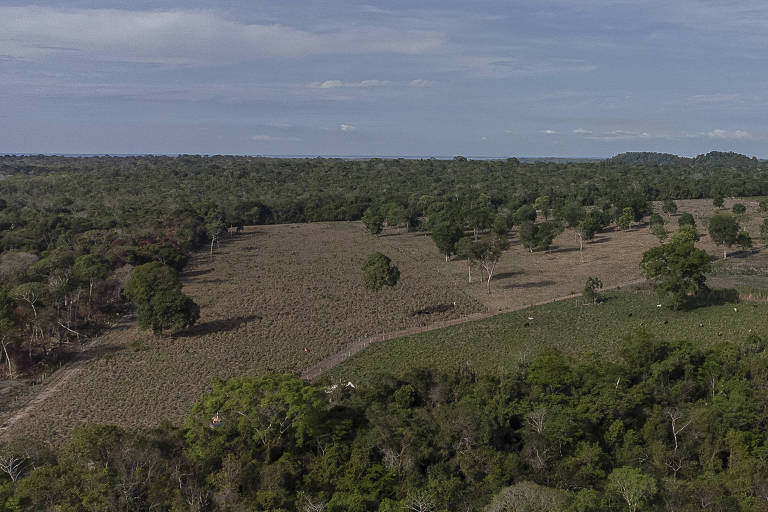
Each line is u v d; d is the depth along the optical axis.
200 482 39.94
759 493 36.97
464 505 37.56
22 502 35.34
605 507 35.78
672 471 42.47
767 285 93.44
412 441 44.12
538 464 41.84
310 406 44.91
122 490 36.91
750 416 44.88
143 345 81.44
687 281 83.69
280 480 39.50
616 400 47.69
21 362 75.88
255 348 79.44
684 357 55.47
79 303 95.06
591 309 89.19
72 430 56.72
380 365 70.75
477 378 57.91
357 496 37.62
